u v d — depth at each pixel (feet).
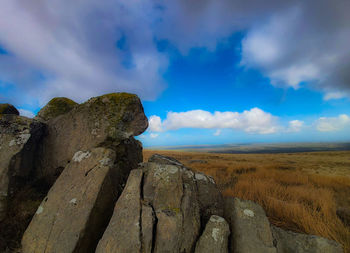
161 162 15.55
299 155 129.39
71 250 8.69
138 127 16.11
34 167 15.07
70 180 11.84
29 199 13.10
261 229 9.56
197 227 9.96
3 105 17.75
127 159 16.12
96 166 12.01
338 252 9.08
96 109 15.69
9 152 12.80
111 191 12.00
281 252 9.41
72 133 15.79
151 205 10.37
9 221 11.45
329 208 17.07
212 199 13.30
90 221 9.85
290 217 15.85
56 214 10.22
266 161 77.71
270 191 23.70
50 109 19.85
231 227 10.31
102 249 8.09
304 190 23.43
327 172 44.75
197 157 101.40
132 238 8.34
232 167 47.50
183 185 11.85
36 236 9.64
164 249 8.44
